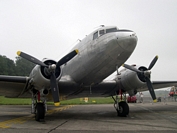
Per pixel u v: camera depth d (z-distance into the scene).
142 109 14.11
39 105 8.58
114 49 8.12
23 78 8.94
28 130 6.06
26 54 8.62
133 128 6.40
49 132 5.73
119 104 10.40
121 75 10.97
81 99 36.44
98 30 8.95
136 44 8.03
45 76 8.56
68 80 10.02
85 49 9.47
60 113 12.00
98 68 9.15
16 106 19.44
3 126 6.90
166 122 7.76
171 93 29.36
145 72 10.18
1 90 10.18
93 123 7.57
